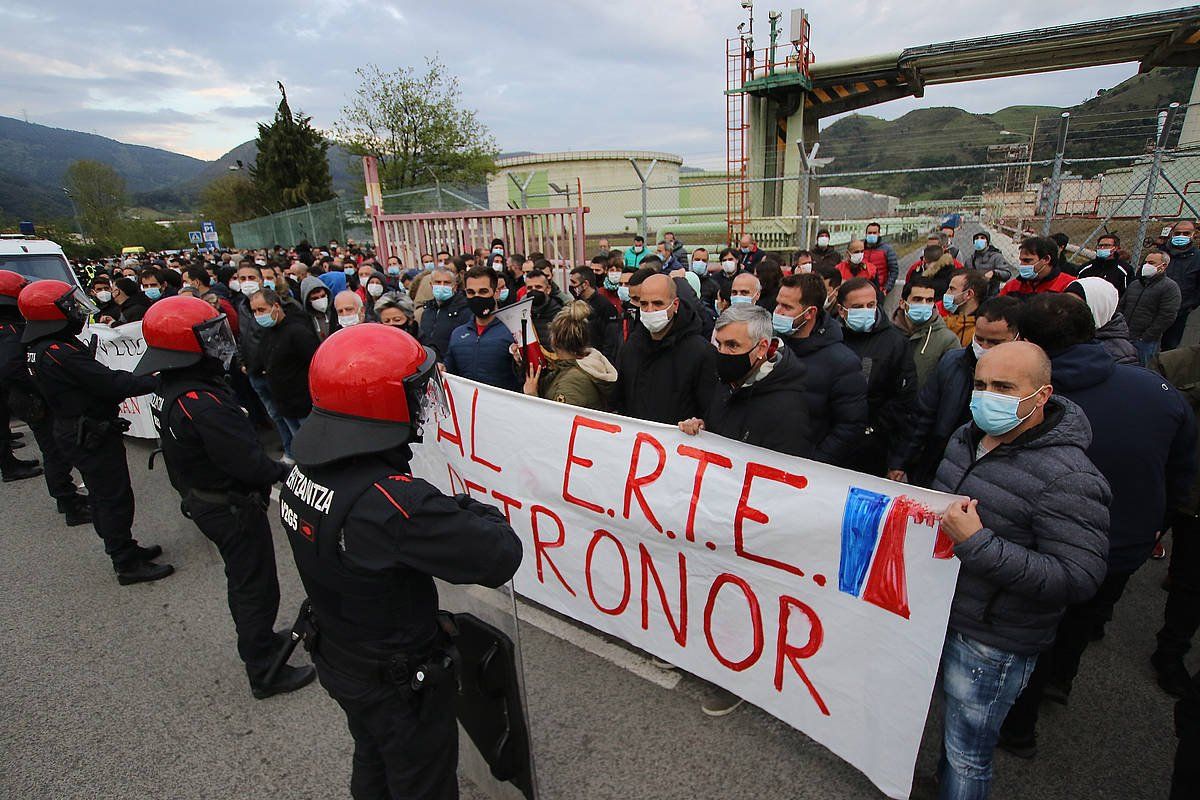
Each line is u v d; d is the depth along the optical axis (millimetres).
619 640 3137
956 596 1894
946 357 2992
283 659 2756
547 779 2340
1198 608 2613
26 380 4609
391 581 1562
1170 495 2438
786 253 11133
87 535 4719
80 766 2545
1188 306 6672
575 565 3021
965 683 1901
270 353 4938
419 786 1730
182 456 2652
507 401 3096
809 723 2324
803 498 2209
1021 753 2377
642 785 2305
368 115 25109
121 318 7176
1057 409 1814
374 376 1492
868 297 3471
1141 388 2232
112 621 3572
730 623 2502
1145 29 9672
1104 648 3010
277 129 40688
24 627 3537
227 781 2449
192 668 3137
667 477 2578
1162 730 2504
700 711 2658
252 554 2775
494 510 1754
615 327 5195
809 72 11367
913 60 10922
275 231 24266
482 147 26594
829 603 2189
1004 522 1782
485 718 1938
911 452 3119
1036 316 2297
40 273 9039
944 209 16406
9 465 5922
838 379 2920
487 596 1896
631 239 14812
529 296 5391
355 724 1828
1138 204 11062
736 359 2443
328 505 1529
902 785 2070
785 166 12047
